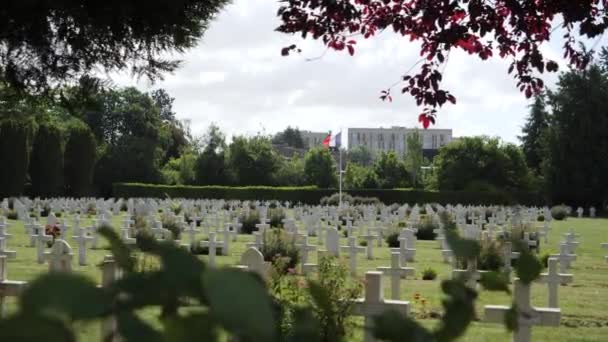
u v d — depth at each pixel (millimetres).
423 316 10023
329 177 80125
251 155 76438
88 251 20938
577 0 6273
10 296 6582
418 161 83375
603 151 68562
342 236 29281
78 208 45844
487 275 1333
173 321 841
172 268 910
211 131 77000
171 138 89000
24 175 55281
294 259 17875
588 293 14148
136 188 70500
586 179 69062
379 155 84438
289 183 78750
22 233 28297
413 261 20312
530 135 85312
